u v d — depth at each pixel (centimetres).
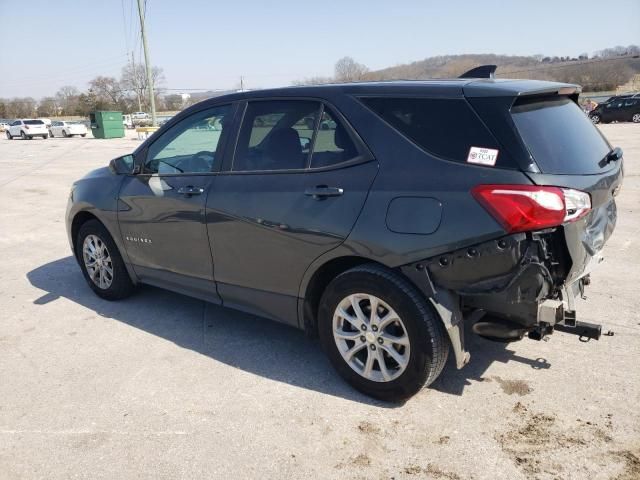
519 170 273
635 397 322
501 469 267
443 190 287
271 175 360
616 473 262
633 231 690
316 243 331
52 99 10050
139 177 453
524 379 346
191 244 409
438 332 301
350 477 266
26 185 1384
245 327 448
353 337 332
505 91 290
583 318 429
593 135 345
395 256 299
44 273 616
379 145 316
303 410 324
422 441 291
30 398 347
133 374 374
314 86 361
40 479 273
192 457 285
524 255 272
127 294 511
